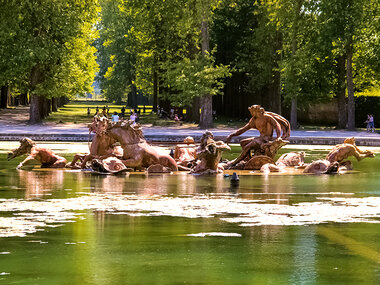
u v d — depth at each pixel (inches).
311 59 3043.8
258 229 426.9
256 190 681.6
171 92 3567.9
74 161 962.7
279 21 3048.7
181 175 871.1
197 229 426.3
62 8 2997.0
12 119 3417.8
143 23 3302.2
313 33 3051.2
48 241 382.6
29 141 974.4
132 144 923.4
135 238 393.7
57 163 973.2
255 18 3501.5
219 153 900.0
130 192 651.5
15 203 553.9
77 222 452.4
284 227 435.5
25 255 345.7
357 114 3425.2
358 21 2906.0
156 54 3415.4
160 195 626.8
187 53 3287.4
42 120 3361.2
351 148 1004.6
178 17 3043.8
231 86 3853.3
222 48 3597.4
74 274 306.3
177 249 362.6
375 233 412.8
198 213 499.8
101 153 944.9
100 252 354.0
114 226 436.8
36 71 3029.0
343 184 754.2
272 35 3248.0
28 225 438.6
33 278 299.0
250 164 986.7
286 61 3016.7
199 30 2994.6
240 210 516.7
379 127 3405.5
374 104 3378.4
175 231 418.0
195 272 311.0
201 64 2915.8
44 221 456.1
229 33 3531.0
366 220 467.8
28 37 2891.2
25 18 2933.1
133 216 482.6
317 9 2992.1
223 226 438.0
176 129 2849.4
